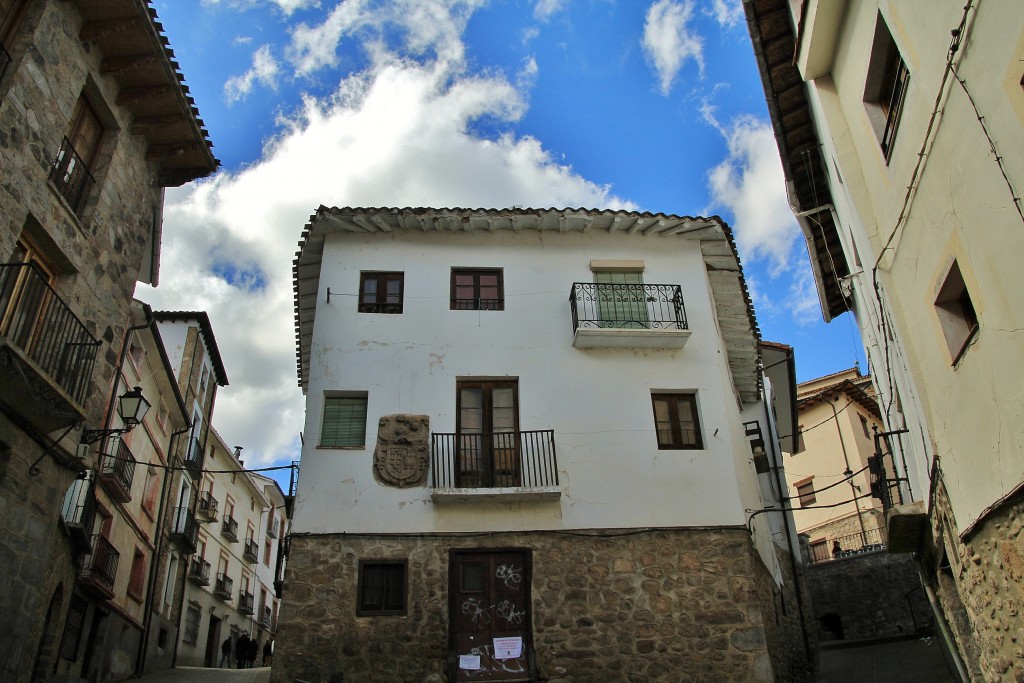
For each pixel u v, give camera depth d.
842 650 20.23
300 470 12.52
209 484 29.03
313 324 15.03
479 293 14.60
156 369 20.05
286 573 11.70
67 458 9.70
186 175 12.52
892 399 11.13
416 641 11.40
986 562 7.35
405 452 12.79
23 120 8.85
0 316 8.32
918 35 7.01
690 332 13.97
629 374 13.95
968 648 9.13
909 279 8.34
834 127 9.68
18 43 9.02
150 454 20.91
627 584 12.13
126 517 18.78
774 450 19.00
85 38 10.26
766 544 14.84
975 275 6.64
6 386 8.09
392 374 13.48
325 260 14.52
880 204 8.90
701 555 12.45
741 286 15.92
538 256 15.02
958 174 6.66
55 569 11.95
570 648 11.62
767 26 10.53
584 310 14.38
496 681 11.32
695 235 15.39
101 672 16.91
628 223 15.13
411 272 14.57
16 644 8.78
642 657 11.65
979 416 7.03
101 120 11.02
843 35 9.10
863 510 27.98
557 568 12.16
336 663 11.16
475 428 13.30
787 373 20.61
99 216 10.52
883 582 22.95
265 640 37.97
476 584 11.98
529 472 12.88
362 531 12.10
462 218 14.65
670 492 12.91
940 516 8.79
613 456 13.14
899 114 7.79
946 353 7.57
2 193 8.39
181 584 24.83
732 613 12.04
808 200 12.55
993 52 5.76
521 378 13.72
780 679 12.62
